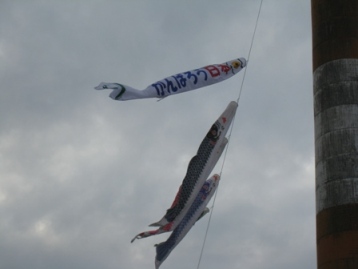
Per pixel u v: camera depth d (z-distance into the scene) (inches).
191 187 1440.7
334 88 1450.5
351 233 1291.8
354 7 1544.0
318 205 1366.9
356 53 1489.9
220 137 1472.7
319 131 1433.3
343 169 1358.3
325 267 1294.3
